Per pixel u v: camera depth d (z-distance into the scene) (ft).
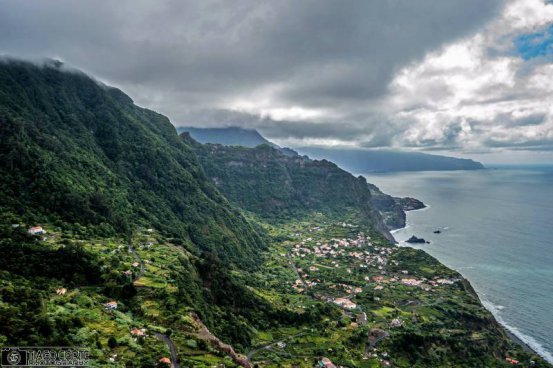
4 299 397.60
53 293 463.42
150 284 547.08
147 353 386.11
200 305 557.33
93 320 422.41
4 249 513.04
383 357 612.70
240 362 455.63
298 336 628.28
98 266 548.72
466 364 650.43
